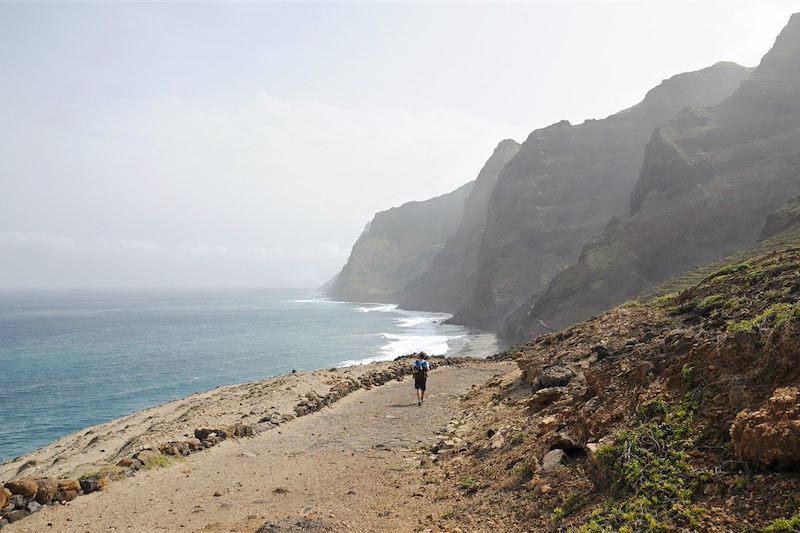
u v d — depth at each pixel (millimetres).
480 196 165875
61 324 119062
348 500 9203
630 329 15234
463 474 9773
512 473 8625
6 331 101125
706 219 63031
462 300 139750
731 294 11781
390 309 169250
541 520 6578
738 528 4688
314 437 14984
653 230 67188
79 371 54375
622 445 6727
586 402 9586
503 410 14219
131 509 9023
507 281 97188
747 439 5324
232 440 14617
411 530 7391
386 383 25484
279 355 64688
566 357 15516
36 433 31875
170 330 102312
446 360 32406
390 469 11164
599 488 6539
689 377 7254
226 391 27625
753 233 59031
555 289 67938
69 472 11727
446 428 14758
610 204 102562
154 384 47031
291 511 8703
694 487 5477
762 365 6285
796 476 4840
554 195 106938
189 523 8289
